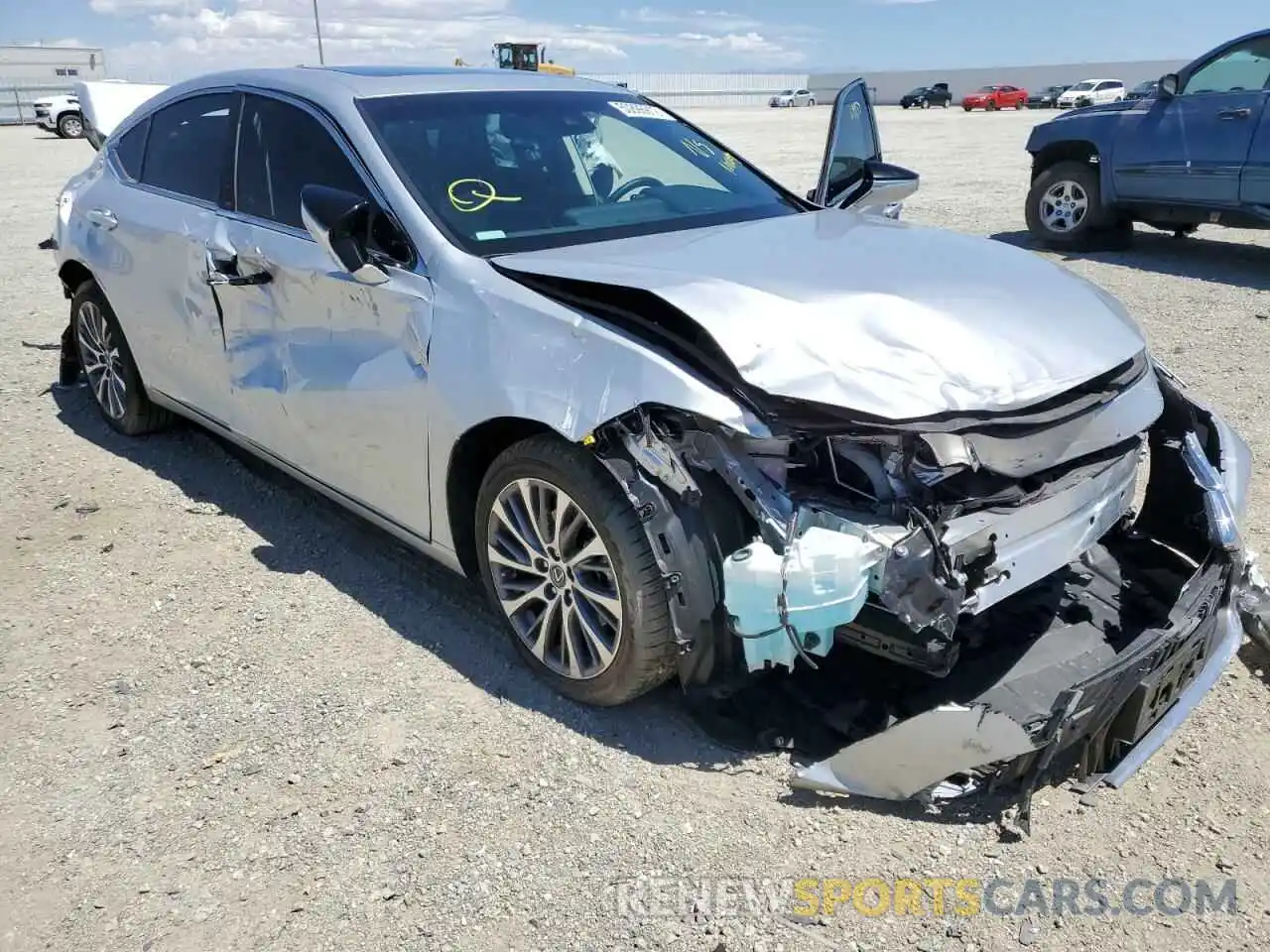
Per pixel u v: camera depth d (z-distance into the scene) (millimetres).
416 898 2379
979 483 2557
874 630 2510
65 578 3859
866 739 2531
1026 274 3117
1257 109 8297
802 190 14000
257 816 2639
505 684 3158
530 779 2748
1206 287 8195
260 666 3277
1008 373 2584
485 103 3830
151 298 4457
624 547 2662
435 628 3479
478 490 3148
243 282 3750
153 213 4398
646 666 2756
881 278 2910
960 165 18266
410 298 3145
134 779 2783
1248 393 5574
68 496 4578
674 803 2648
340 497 3713
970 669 2898
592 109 4078
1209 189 8719
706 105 68125
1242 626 3199
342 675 3221
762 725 2869
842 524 2426
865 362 2529
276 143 3822
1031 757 2459
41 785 2766
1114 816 2582
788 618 2406
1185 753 2814
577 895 2381
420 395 3115
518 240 3252
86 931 2303
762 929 2279
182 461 4957
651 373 2570
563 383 2719
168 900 2385
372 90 3703
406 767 2807
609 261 3002
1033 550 2611
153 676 3240
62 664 3309
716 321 2574
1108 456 2826
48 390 6023
